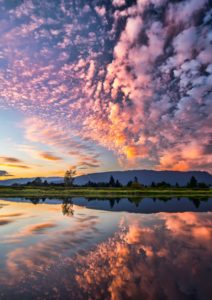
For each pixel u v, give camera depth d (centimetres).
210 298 838
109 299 830
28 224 2383
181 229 2100
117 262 1202
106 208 4038
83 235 1844
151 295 857
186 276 1023
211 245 1537
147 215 3109
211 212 3447
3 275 1029
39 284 943
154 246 1512
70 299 827
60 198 6950
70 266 1142
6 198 6912
